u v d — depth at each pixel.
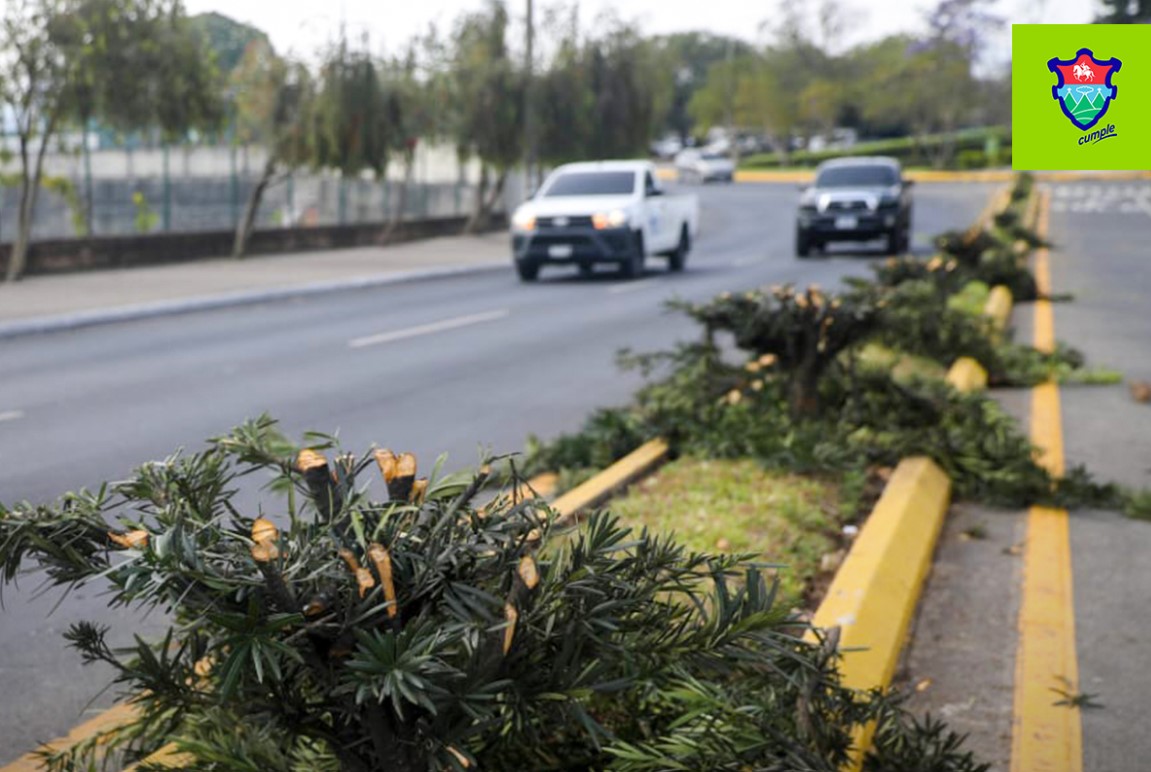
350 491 2.61
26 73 20.05
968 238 19.25
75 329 15.59
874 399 8.02
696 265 26.19
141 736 3.28
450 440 8.95
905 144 84.25
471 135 33.97
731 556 2.88
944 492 7.19
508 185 39.53
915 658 4.94
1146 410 10.12
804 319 7.70
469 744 2.77
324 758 2.87
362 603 2.33
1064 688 4.64
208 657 2.94
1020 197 45.03
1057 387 11.24
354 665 2.23
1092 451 8.70
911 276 15.44
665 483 6.89
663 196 23.84
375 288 21.58
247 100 25.86
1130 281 21.86
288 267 24.50
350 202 33.22
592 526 2.64
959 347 11.38
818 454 7.09
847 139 96.56
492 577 2.51
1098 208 44.69
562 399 10.64
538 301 18.98
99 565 2.51
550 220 22.17
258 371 12.14
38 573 5.81
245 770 2.55
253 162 31.02
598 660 2.58
